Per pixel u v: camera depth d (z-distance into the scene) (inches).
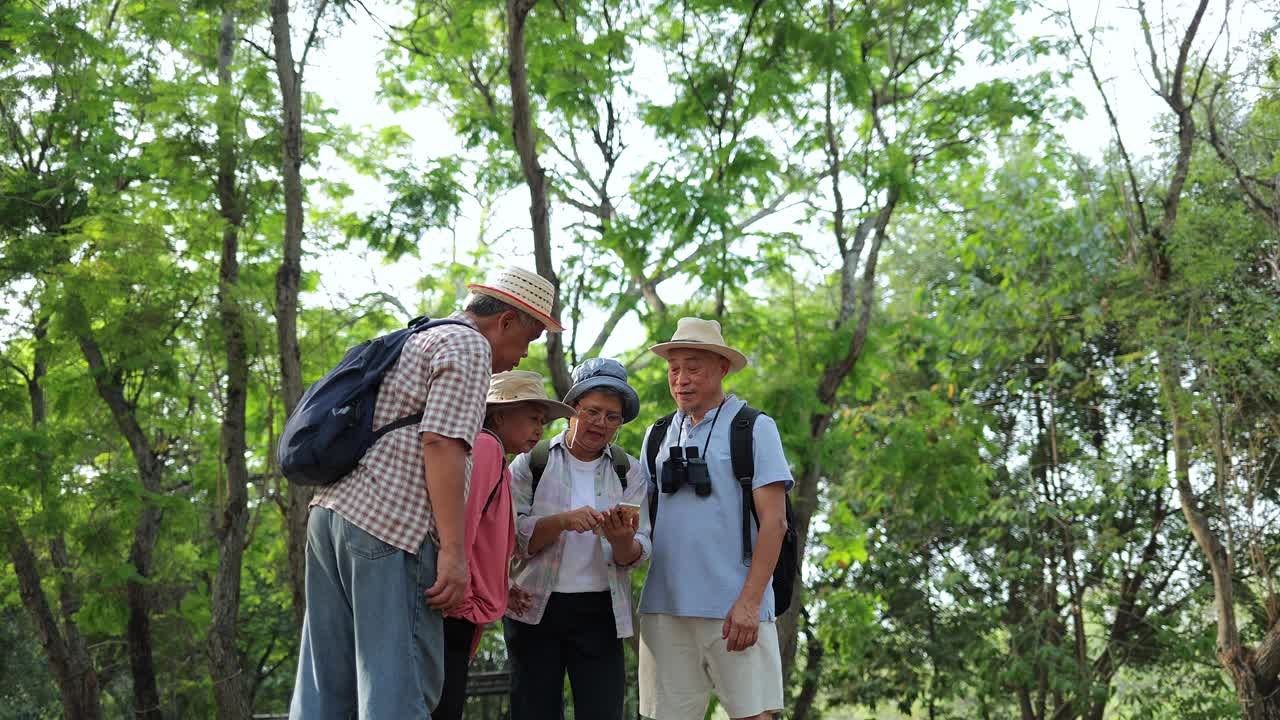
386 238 489.1
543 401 150.2
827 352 448.8
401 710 104.4
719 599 148.4
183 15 495.2
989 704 791.1
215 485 604.7
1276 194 463.5
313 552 112.2
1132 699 708.0
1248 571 602.2
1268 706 477.4
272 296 510.6
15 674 781.3
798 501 428.1
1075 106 457.4
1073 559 679.1
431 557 110.0
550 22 422.9
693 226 394.9
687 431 157.6
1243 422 487.5
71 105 499.8
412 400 110.2
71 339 506.0
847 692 817.5
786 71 419.5
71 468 522.9
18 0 506.0
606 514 145.9
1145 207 533.3
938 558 808.3
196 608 538.9
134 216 496.4
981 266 742.5
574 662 156.2
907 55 465.7
